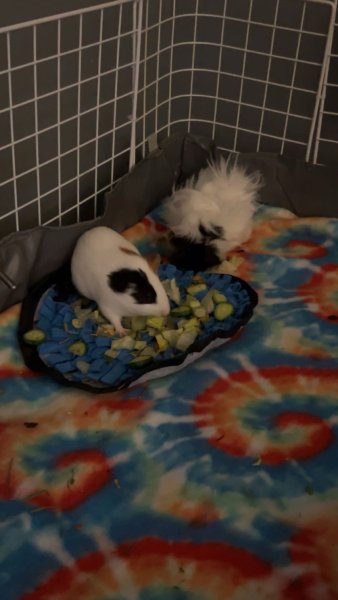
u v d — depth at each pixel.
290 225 1.46
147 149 1.58
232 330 1.11
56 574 0.76
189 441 0.93
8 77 1.04
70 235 1.22
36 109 1.12
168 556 0.78
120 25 1.24
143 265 1.12
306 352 1.10
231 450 0.92
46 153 1.24
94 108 1.28
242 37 1.50
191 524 0.82
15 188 1.12
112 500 0.84
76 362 1.04
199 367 1.06
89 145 1.36
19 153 1.17
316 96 1.41
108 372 1.03
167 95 1.62
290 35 1.44
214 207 1.31
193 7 1.50
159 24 1.40
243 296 1.20
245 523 0.82
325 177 1.45
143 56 1.42
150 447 0.92
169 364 1.03
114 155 1.44
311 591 0.75
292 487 0.87
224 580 0.75
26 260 1.15
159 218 1.46
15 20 1.05
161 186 1.50
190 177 1.55
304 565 0.77
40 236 1.16
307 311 1.20
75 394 1.00
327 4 1.32
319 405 1.00
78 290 1.18
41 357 1.05
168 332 1.09
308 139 1.49
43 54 1.14
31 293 1.16
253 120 1.61
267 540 0.80
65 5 1.14
